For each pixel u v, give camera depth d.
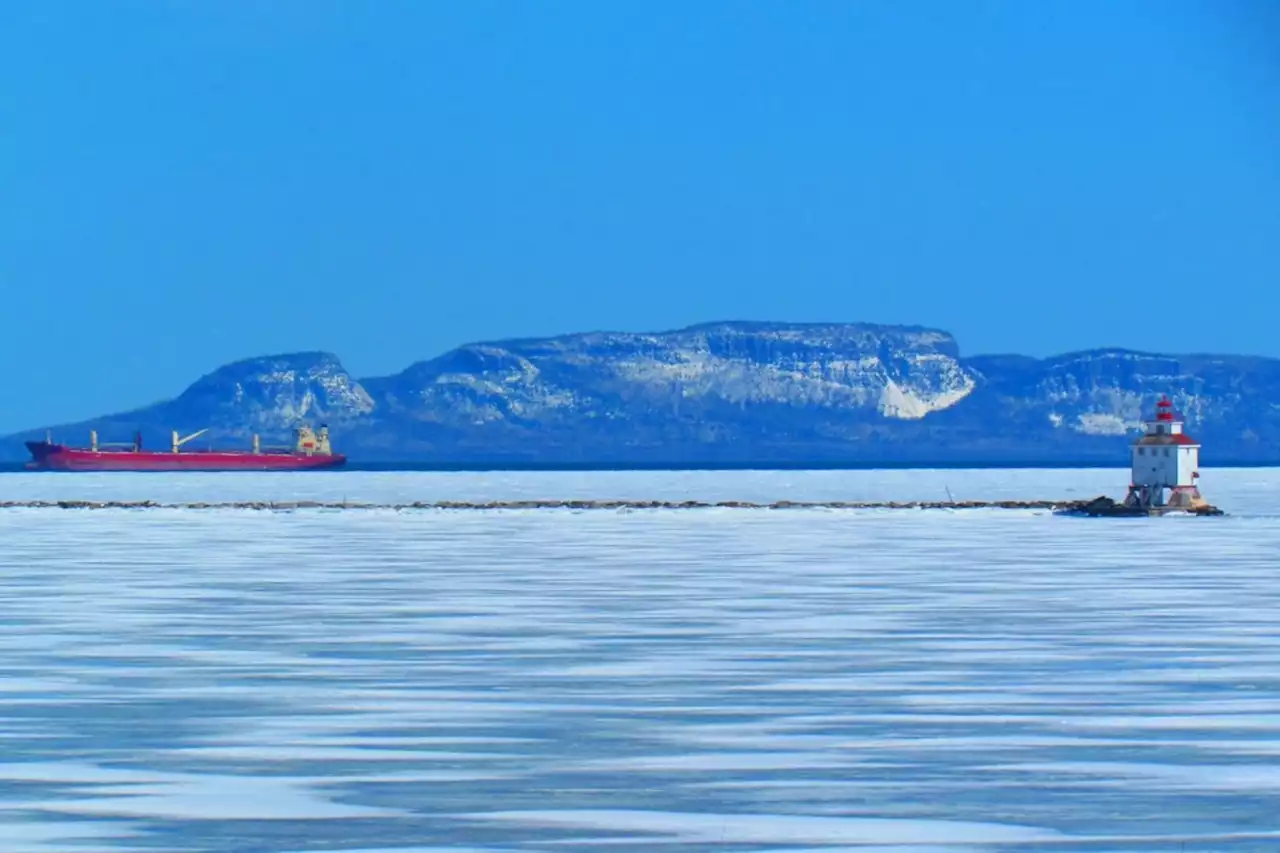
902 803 53.19
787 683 75.94
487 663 82.81
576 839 49.06
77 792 54.81
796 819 51.19
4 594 121.31
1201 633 94.44
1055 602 113.25
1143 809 52.31
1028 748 61.31
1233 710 68.69
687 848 48.12
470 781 56.28
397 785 55.78
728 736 63.72
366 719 67.19
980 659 83.75
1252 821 50.78
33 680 77.19
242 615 105.75
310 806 52.91
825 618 103.25
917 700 71.31
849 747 61.56
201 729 65.12
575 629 97.44
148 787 55.47
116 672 79.81
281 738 63.41
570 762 59.19
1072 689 74.06
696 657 84.88
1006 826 50.31
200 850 47.97
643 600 115.81
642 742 62.59
